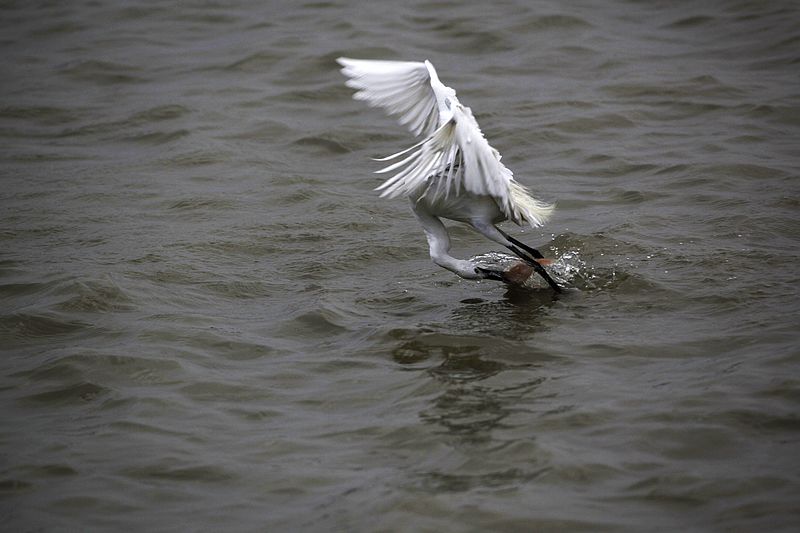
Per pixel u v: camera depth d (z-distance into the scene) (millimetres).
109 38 25625
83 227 15484
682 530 7680
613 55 23188
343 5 26953
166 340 11422
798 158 17203
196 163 18391
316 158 18781
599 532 7711
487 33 24656
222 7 27359
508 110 20438
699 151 17812
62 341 11562
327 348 11336
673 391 9820
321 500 8312
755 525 7664
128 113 21031
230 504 8328
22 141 19938
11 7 28000
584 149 18375
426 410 9727
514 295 12664
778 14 24797
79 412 9992
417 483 8445
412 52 23797
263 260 14234
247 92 21969
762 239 13852
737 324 11281
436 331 11531
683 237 14047
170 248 14445
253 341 11492
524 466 8633
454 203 12125
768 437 8906
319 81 22438
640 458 8688
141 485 8633
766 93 20516
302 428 9555
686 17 25328
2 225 15586
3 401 10234
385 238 14906
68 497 8461
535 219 12180
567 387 10055
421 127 12531
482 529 7797
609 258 13508
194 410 9945
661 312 11844
